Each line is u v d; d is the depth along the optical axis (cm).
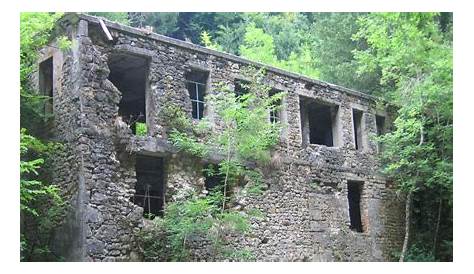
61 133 1301
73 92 1285
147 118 1403
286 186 1639
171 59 1454
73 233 1211
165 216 1318
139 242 1276
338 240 1734
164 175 1394
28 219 1304
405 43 1622
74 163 1248
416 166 1816
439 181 1747
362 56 1847
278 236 1577
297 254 1611
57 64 1347
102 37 1334
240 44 2878
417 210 1939
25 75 1356
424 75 1738
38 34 1330
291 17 3275
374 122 1973
